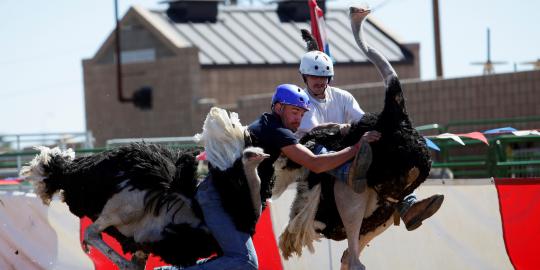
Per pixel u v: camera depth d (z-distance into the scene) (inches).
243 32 2096.5
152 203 387.9
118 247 505.0
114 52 2102.6
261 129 390.6
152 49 2028.8
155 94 2006.6
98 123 2122.3
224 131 380.8
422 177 401.1
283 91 391.2
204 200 380.8
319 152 409.1
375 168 393.7
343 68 1983.3
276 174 422.0
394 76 399.9
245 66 1982.0
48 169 398.6
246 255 375.6
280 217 519.5
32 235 518.3
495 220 488.1
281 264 522.9
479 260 491.8
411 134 396.8
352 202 403.9
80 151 721.6
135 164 389.1
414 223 412.5
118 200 389.7
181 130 1947.6
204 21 2103.8
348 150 389.4
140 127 2038.6
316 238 426.6
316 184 413.4
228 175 378.3
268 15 2181.3
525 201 482.6
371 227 418.6
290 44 2089.1
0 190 661.9
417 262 504.7
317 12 502.3
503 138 748.0
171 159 396.8
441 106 1251.2
